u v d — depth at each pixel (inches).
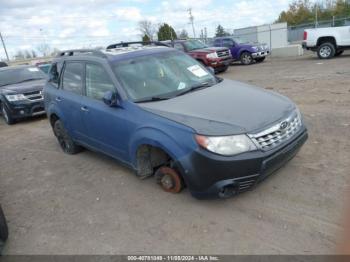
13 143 296.7
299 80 414.9
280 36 1064.8
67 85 215.3
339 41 594.9
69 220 150.4
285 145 137.3
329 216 126.7
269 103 149.9
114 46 225.8
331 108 263.7
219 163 125.6
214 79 190.2
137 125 151.6
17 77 417.4
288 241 117.4
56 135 247.3
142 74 173.9
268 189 151.3
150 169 164.2
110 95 161.8
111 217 147.8
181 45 625.3
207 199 137.9
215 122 132.2
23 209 166.9
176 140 134.9
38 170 217.8
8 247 135.8
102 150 192.7
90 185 183.2
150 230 134.6
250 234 123.9
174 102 154.5
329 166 164.6
